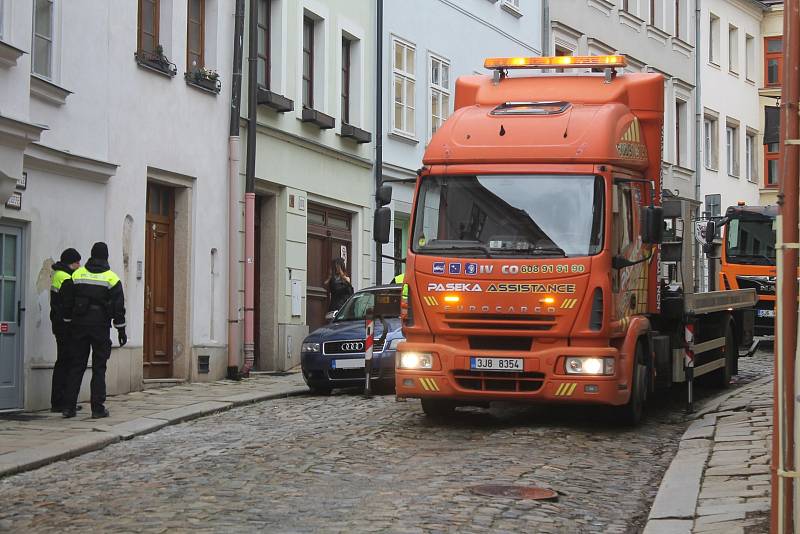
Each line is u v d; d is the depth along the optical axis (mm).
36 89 17656
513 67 17375
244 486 11117
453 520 9523
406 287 15562
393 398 19641
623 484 11727
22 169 16672
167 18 22234
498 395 15148
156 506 10164
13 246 17406
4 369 17078
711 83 52781
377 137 30547
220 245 23969
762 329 34375
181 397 19359
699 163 51062
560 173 15344
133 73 20906
